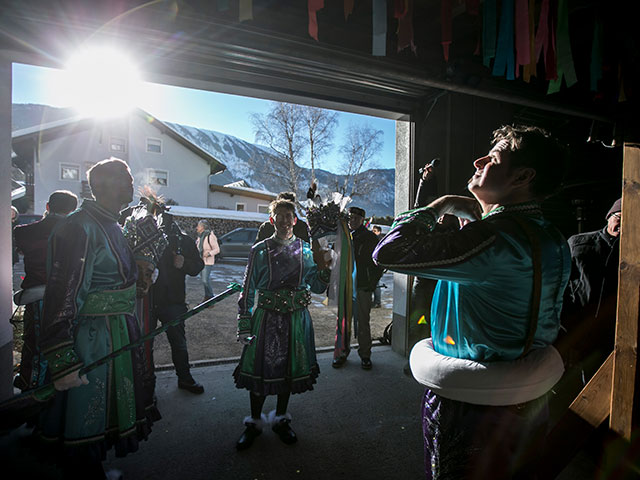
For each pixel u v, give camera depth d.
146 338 1.48
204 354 3.79
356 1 2.58
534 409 0.96
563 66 2.10
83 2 2.15
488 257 0.88
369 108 3.37
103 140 22.33
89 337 1.47
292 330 2.14
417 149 3.53
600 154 4.03
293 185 24.20
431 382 1.00
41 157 20.83
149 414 1.77
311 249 2.30
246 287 2.12
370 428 2.38
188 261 2.81
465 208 1.12
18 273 7.98
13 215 4.84
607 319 2.24
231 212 18.95
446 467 0.98
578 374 2.41
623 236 1.41
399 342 3.78
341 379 3.13
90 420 1.43
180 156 24.91
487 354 0.96
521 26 1.98
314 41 2.63
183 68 2.64
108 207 1.56
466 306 0.97
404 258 0.94
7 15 2.02
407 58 2.92
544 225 0.99
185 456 2.05
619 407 1.42
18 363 3.20
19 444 1.77
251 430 2.16
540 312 0.94
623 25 2.31
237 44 2.46
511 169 0.98
